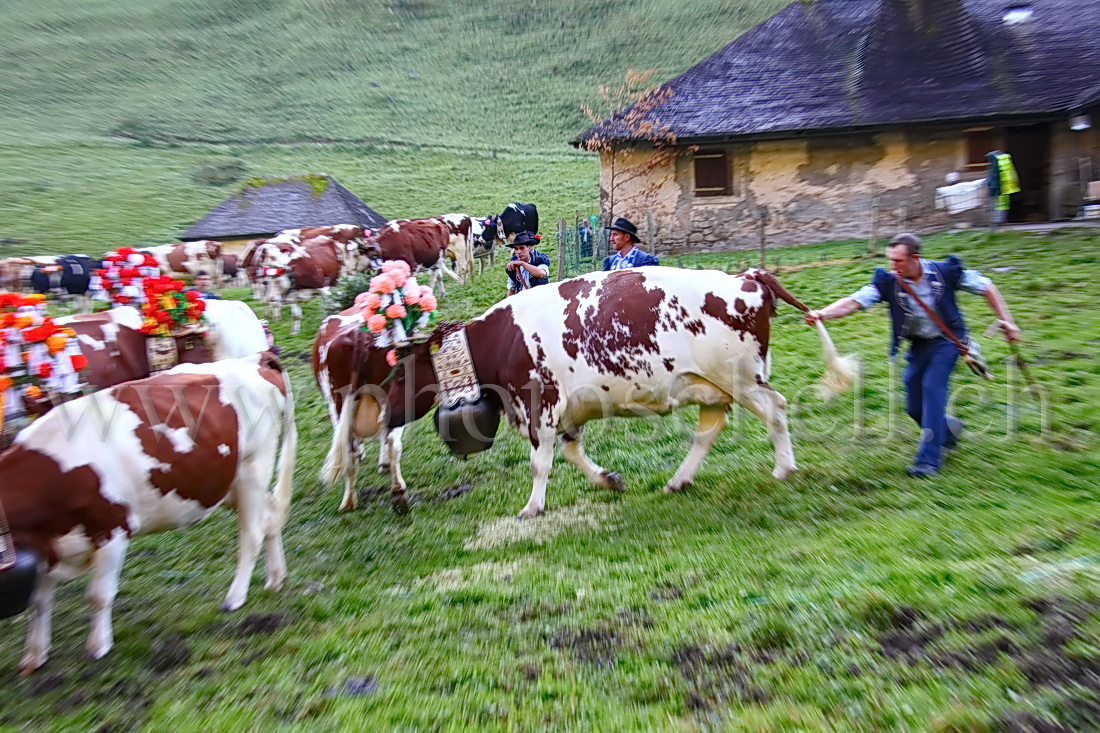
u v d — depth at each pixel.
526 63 72.12
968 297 12.61
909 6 23.02
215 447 5.66
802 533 6.11
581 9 86.19
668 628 4.76
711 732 3.66
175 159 51.12
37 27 90.38
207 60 79.38
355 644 5.04
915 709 3.57
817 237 21.70
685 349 6.99
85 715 4.39
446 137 54.44
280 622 5.54
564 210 34.84
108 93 70.38
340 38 83.50
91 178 46.03
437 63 74.56
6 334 6.29
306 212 28.17
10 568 4.71
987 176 20.08
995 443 7.52
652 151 21.78
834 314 7.05
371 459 9.68
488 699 4.22
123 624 5.69
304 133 57.31
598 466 8.15
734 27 76.88
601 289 7.14
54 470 4.94
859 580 4.90
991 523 5.71
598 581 5.70
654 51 71.88
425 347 7.60
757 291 6.95
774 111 21.59
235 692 4.52
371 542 7.17
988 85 21.16
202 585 6.41
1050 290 12.52
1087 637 3.85
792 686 3.94
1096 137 20.09
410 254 18.78
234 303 9.21
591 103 60.16
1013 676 3.67
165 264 21.70
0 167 47.75
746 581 5.28
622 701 4.08
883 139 21.20
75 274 18.69
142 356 8.13
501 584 5.87
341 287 17.31
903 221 20.27
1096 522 5.47
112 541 5.17
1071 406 8.14
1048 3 23.78
